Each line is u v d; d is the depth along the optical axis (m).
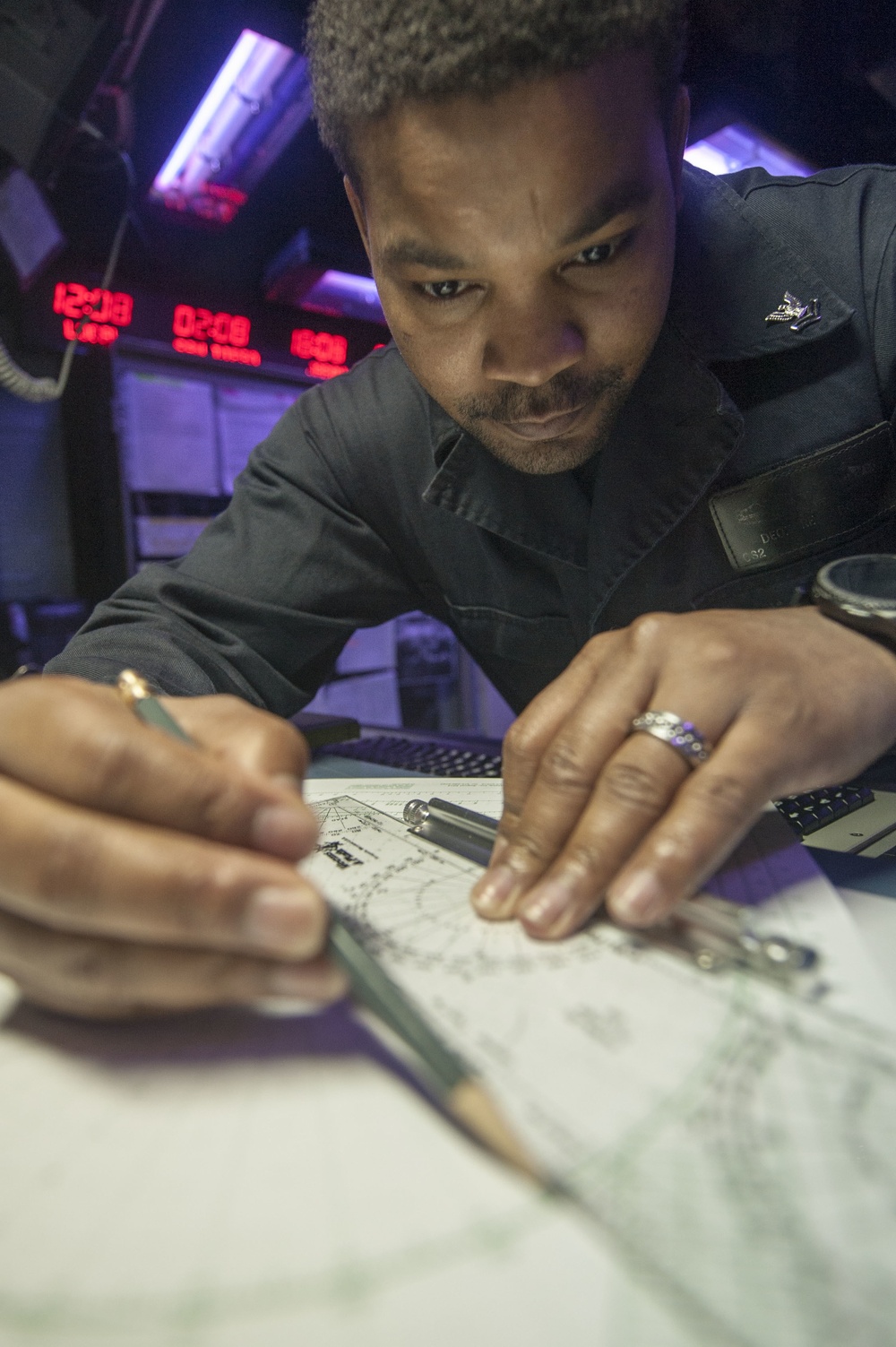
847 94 1.54
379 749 0.89
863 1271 0.20
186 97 1.55
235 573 0.86
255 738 0.38
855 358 0.76
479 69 0.40
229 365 1.82
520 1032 0.30
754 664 0.41
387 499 0.90
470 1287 0.20
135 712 0.39
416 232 0.47
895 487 0.78
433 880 0.44
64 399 1.69
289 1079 0.28
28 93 1.13
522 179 0.43
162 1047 0.31
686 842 0.35
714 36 1.44
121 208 1.56
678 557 0.82
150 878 0.28
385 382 0.90
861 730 0.41
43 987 0.32
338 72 0.47
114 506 1.67
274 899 0.28
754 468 0.78
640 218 0.47
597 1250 0.21
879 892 0.41
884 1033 0.29
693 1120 0.25
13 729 0.32
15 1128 0.27
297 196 1.86
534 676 0.99
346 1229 0.22
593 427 0.62
